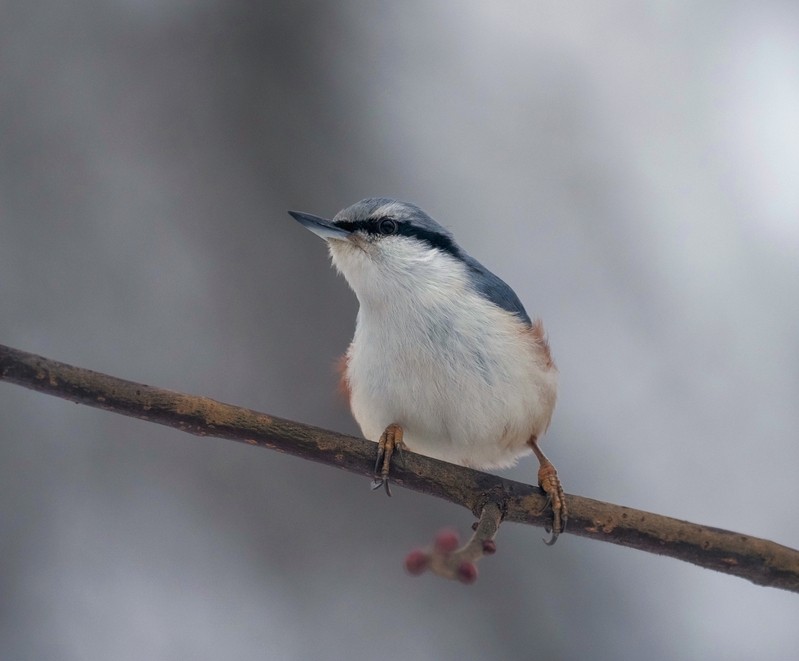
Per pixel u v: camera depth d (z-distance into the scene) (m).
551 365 7.86
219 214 11.68
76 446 10.95
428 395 7.52
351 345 8.06
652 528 6.79
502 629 10.26
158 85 12.17
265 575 10.50
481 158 13.09
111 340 11.04
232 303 11.28
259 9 12.56
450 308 7.55
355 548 10.59
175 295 11.30
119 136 11.89
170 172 11.82
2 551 10.38
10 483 10.66
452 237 8.14
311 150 12.25
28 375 6.17
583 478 11.19
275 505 10.73
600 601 10.51
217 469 10.88
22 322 11.05
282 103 12.34
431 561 4.43
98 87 12.05
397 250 7.70
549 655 10.12
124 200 11.66
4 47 11.97
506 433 7.66
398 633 10.19
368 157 12.45
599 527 6.88
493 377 7.48
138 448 10.97
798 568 6.59
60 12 12.21
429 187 12.70
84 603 10.22
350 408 8.35
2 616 10.10
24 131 11.70
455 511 10.62
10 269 11.22
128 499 10.77
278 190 11.93
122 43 12.26
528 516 6.93
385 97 13.05
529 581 10.51
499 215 12.80
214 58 12.36
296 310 11.28
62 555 10.48
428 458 7.05
